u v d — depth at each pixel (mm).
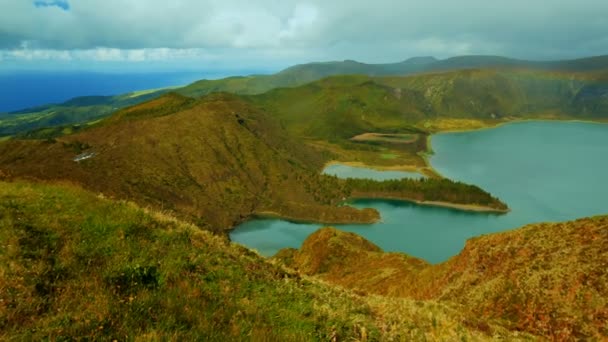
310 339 11250
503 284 34750
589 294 27953
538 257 36969
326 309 13875
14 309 8984
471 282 41812
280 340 10477
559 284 30375
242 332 10227
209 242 16406
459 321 21016
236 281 14008
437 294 44750
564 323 26734
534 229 43438
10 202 14469
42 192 16391
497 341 18766
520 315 29875
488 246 46062
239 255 16734
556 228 41562
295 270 19359
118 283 11148
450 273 48594
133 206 17234
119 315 9453
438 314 20078
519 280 34000
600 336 24500
